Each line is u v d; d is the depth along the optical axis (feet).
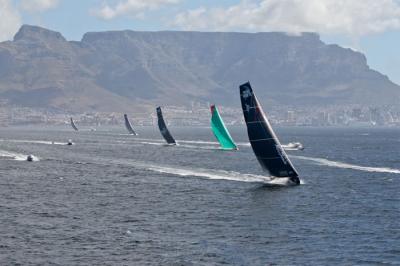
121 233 328.70
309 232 334.03
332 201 437.58
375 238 320.09
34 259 280.10
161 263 275.80
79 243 307.17
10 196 456.45
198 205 417.90
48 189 497.05
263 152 522.47
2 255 285.23
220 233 331.16
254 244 307.78
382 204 426.92
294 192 479.41
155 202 429.79
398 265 273.75
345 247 302.66
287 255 288.92
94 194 469.57
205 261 278.87
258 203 425.69
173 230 337.52
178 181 549.95
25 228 338.75
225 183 534.37
